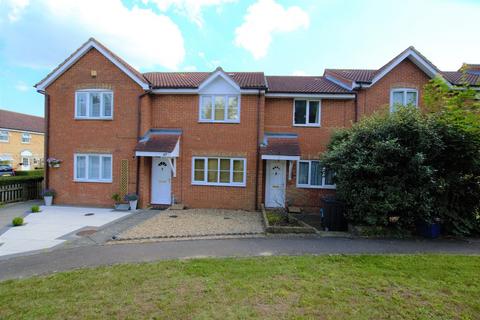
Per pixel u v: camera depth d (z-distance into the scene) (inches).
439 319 151.7
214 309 160.2
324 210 377.4
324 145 530.6
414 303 167.8
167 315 153.9
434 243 305.4
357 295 177.3
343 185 358.3
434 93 412.5
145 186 523.8
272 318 151.3
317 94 522.0
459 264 232.7
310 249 281.3
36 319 149.9
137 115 520.1
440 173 346.0
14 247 287.6
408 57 519.5
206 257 256.7
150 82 542.3
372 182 348.2
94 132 529.7
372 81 514.6
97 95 532.1
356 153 355.9
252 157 521.0
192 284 193.2
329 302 168.4
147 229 362.3
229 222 408.2
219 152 526.3
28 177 585.3
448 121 340.2
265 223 379.9
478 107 341.7
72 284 194.5
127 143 522.6
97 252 271.9
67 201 536.7
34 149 1616.6
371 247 288.5
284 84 588.7
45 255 263.3
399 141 343.9
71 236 328.8
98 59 527.5
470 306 164.7
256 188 520.1
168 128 538.6
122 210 498.3
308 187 525.3
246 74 634.8
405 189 337.7
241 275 208.8
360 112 524.7
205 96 533.6
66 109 535.5
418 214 337.1
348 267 226.2
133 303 167.0
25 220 409.4
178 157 532.4
